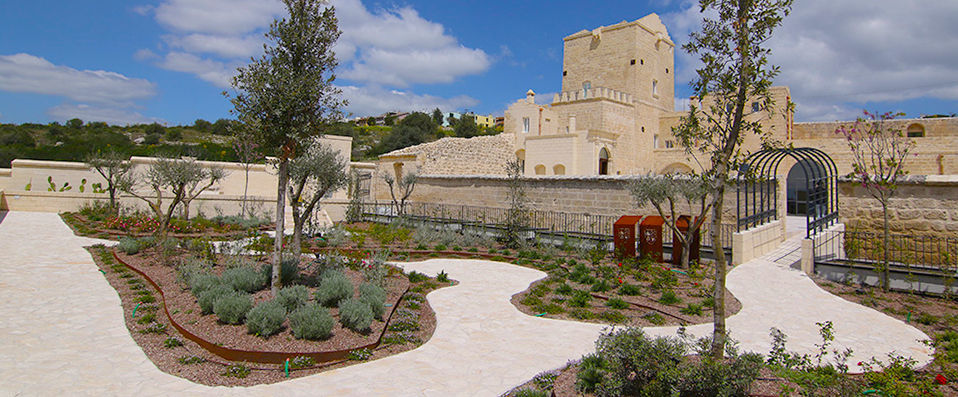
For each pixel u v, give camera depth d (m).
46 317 7.97
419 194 27.86
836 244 14.27
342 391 5.58
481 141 37.28
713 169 5.80
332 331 7.27
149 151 40.16
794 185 32.78
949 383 5.59
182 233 18.12
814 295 10.41
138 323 7.78
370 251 15.03
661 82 46.75
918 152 29.89
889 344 7.38
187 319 7.57
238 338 6.79
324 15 8.25
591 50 45.72
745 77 5.21
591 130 34.84
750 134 37.28
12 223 19.38
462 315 8.98
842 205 15.41
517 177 20.17
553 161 36.16
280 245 8.52
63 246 14.85
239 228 20.34
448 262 14.84
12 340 6.83
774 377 5.36
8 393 5.19
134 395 5.30
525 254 15.45
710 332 7.83
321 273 10.39
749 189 16.70
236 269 9.55
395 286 10.62
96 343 6.87
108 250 14.30
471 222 21.73
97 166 23.19
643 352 5.02
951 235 13.32
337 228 18.69
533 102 42.50
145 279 10.70
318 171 13.31
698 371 4.78
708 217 16.33
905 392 4.90
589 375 5.29
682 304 9.60
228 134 8.73
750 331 7.98
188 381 5.73
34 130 59.53
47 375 5.72
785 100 35.56
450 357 6.80
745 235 13.66
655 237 14.07
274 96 7.78
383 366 6.41
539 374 6.06
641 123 43.41
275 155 8.45
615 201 18.66
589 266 13.75
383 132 94.19
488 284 11.72
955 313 9.14
